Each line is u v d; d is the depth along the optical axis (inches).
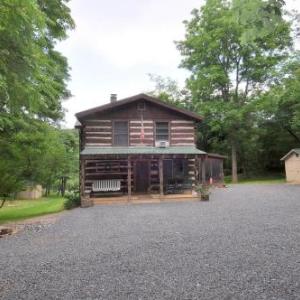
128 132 818.2
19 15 270.7
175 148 821.2
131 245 308.0
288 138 1678.2
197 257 256.8
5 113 492.7
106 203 723.4
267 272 214.7
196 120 854.5
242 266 229.6
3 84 294.0
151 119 829.2
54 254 285.6
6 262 264.2
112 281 207.2
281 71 1397.6
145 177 823.7
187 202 697.0
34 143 605.3
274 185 1149.7
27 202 1021.8
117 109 819.4
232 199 722.8
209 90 1525.6
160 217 491.8
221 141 1699.1
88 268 237.6
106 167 804.6
